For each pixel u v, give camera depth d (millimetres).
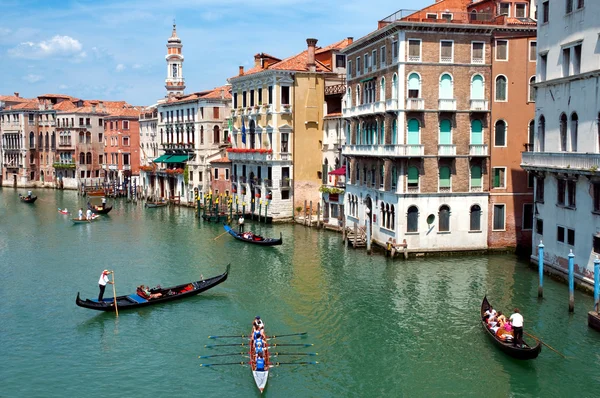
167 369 22781
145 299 29844
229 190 65000
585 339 24344
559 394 20438
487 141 38062
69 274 36750
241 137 61812
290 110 54969
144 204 77250
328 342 24953
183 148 73125
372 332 25891
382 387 21109
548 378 21453
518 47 37875
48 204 76562
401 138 36844
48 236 50688
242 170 61188
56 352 24375
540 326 25672
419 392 20719
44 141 103125
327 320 27484
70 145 97438
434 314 27875
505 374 21828
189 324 27312
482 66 37625
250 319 27906
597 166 26953
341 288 32125
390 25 36531
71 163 97875
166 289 31000
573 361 22578
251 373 22438
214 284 31234
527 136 38438
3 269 38156
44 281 35125
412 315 27797
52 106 102375
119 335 26109
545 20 31953
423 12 39438
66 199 83125
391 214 38812
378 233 41375
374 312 28312
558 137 30844
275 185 55156
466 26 36750
